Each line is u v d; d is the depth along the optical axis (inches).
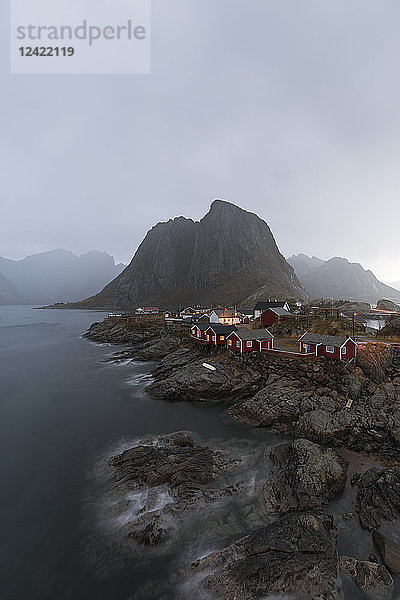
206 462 989.8
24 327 5802.2
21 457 1127.0
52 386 2000.5
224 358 1940.2
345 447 1115.9
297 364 1612.9
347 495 842.2
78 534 753.6
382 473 858.1
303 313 3174.2
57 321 7096.5
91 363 2672.2
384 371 1595.7
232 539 708.0
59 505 861.8
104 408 1596.9
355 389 1427.2
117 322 4808.1
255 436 1241.4
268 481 893.2
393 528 704.4
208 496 839.7
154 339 3243.1
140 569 652.7
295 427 1258.6
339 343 1555.1
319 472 860.6
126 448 1175.0
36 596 610.9
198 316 3929.6
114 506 836.0
